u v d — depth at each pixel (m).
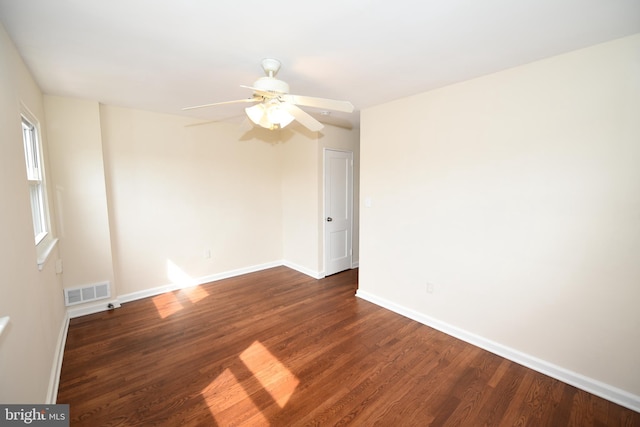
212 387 1.93
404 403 1.80
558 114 1.92
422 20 1.48
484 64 2.03
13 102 1.56
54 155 2.72
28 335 1.44
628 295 1.74
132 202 3.31
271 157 4.50
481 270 2.37
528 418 1.69
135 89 2.53
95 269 3.01
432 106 2.58
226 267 4.14
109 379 2.00
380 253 3.16
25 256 1.50
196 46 1.75
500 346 2.29
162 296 3.47
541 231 2.04
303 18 1.46
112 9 1.37
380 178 3.08
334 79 2.29
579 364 1.94
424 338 2.55
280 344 2.44
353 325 2.78
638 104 1.66
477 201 2.35
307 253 4.29
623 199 1.73
